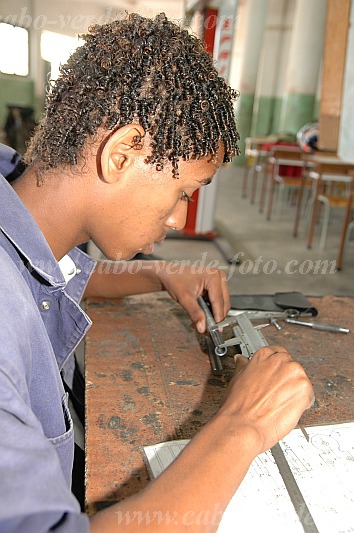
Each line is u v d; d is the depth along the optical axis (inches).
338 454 22.7
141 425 24.1
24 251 19.8
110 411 25.0
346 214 125.8
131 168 19.8
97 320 34.9
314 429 24.3
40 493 12.8
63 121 19.7
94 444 22.6
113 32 20.6
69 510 13.1
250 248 146.3
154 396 26.5
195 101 19.6
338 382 28.7
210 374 28.9
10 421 13.6
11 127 236.1
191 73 19.7
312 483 20.9
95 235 21.8
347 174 140.8
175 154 19.5
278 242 154.5
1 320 15.0
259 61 331.9
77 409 32.3
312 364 30.5
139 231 21.4
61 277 21.7
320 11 291.4
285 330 34.9
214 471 16.2
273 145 189.2
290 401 19.1
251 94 337.4
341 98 58.9
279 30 362.9
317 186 142.8
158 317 36.0
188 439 23.2
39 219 21.1
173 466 16.4
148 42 19.9
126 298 39.0
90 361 29.5
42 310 24.1
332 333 34.9
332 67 58.8
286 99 317.1
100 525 14.5
